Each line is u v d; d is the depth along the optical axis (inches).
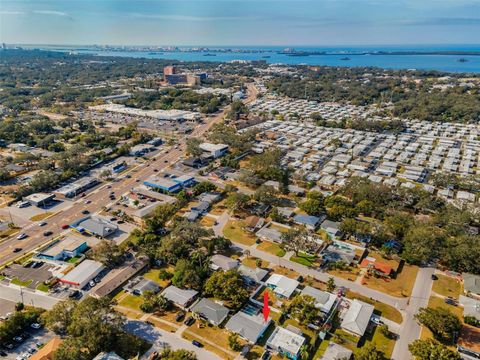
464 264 4375.0
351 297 4055.1
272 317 3735.2
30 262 4626.0
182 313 3772.1
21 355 3208.7
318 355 3262.8
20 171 7608.3
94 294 4010.8
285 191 6756.9
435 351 2994.6
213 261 4544.8
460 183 6939.0
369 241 5064.0
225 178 7455.7
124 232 5447.8
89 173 7736.2
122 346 3262.8
